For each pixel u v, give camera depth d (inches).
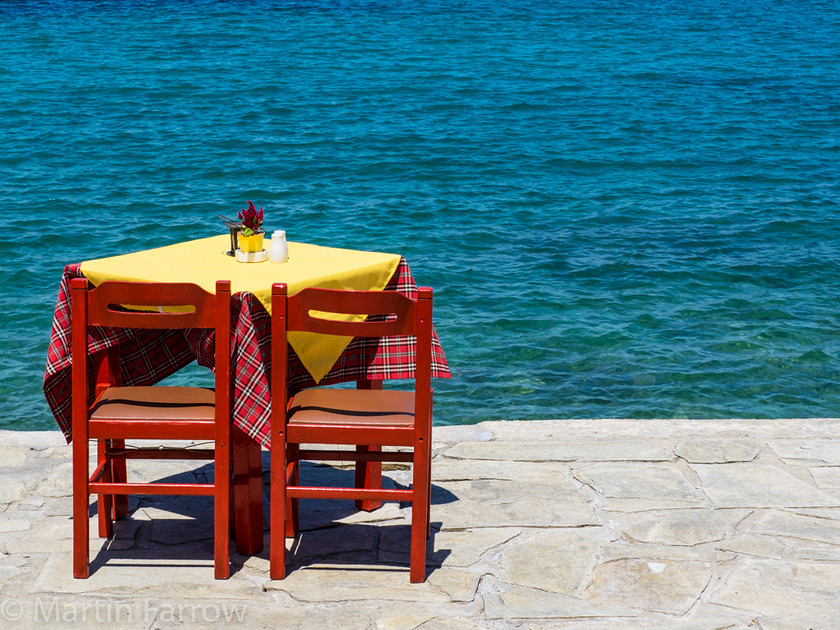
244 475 138.2
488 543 144.2
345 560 140.2
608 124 845.2
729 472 169.5
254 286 134.0
